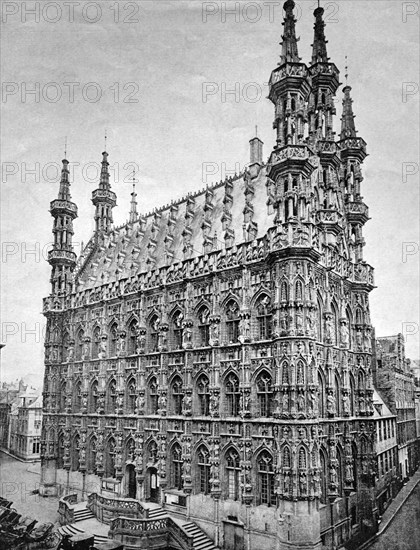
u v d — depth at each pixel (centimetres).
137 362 5316
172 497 4578
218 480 4197
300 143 4203
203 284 4781
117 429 5366
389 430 5744
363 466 4653
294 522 3547
